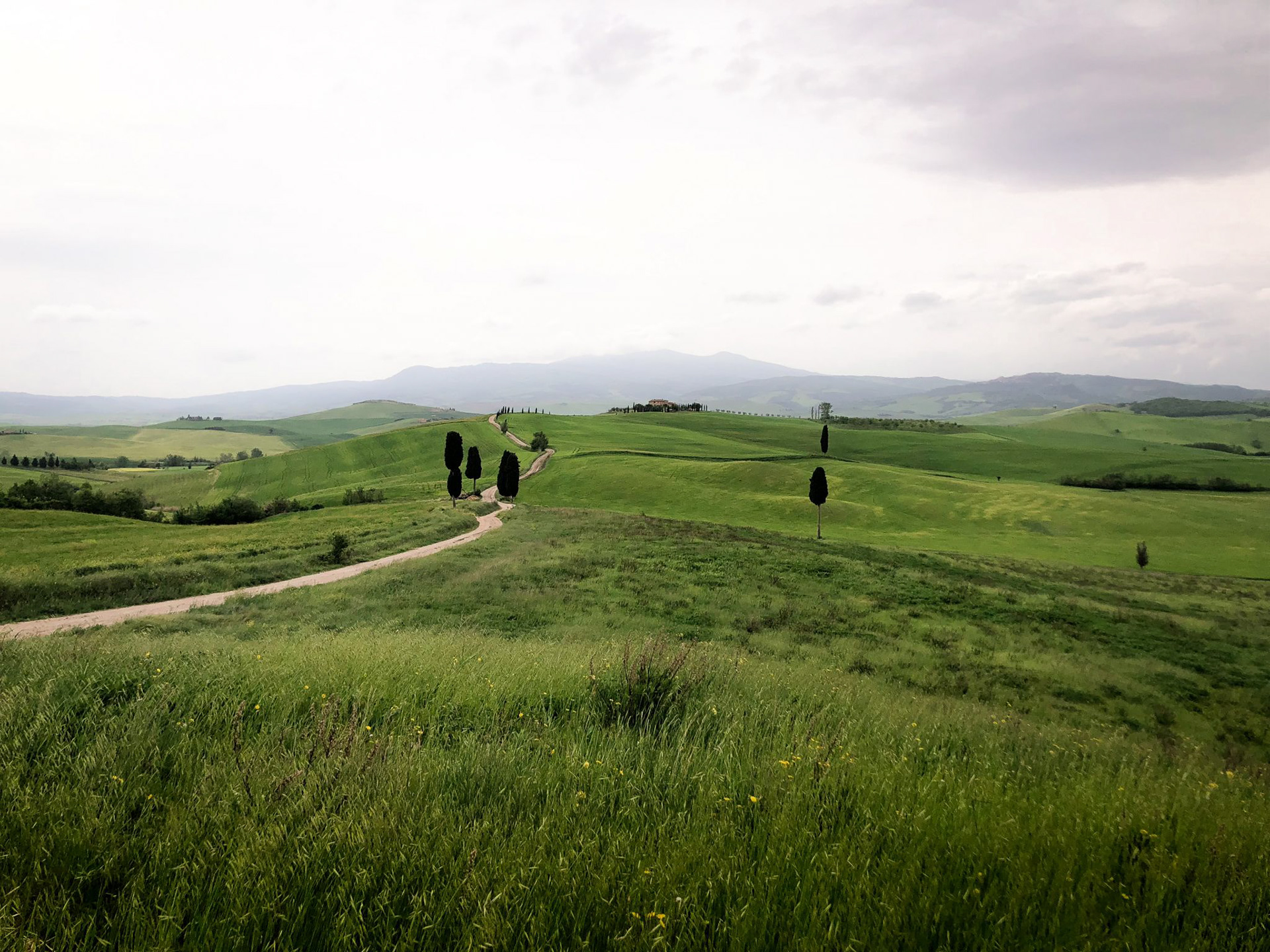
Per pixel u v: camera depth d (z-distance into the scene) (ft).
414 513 224.74
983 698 67.51
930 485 340.80
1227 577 187.21
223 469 520.83
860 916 9.93
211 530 202.28
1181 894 11.46
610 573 119.24
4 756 14.56
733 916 9.66
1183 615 121.49
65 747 15.10
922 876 11.02
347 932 9.16
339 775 13.28
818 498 272.51
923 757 20.21
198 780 13.51
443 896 9.82
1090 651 89.97
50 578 88.99
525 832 11.60
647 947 9.12
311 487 463.01
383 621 75.10
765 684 30.45
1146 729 62.95
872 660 78.64
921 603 111.65
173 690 20.31
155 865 10.61
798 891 10.34
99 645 30.37
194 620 69.41
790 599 109.50
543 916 9.48
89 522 225.35
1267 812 16.37
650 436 581.53
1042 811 14.17
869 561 153.28
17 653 27.22
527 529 177.27
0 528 193.16
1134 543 247.91
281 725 17.75
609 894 10.12
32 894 9.98
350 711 19.60
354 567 122.93
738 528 201.57
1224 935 10.46
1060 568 174.81
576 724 20.02
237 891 9.79
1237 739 62.75
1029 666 79.25
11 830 11.22
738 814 12.91
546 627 80.53
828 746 17.84
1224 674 82.28
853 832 12.31
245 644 39.78
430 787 13.44
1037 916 10.42
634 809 12.92
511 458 326.24
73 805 12.12
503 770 14.55
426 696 22.89
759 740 18.62
